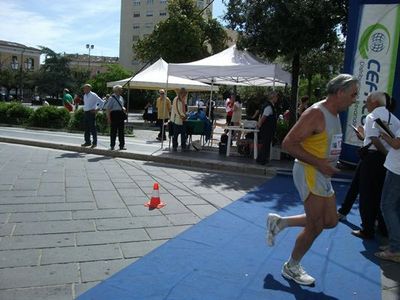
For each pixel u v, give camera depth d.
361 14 9.41
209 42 35.66
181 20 31.84
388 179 4.68
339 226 5.88
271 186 8.37
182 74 11.52
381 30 9.19
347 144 9.73
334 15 12.03
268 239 4.23
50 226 5.39
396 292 3.95
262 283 3.98
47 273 4.04
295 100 13.52
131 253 4.61
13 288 3.72
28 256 4.42
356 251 4.96
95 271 4.12
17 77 74.88
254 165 10.07
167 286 3.85
